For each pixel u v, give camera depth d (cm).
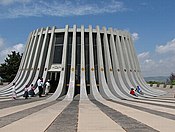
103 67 3847
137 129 1062
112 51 4103
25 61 4188
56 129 1054
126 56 4241
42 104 2347
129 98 3331
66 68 3834
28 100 2897
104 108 1983
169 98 3425
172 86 5209
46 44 4094
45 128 1066
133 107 2075
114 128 1083
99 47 3941
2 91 3850
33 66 3966
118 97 3425
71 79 3603
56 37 4125
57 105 2245
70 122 1245
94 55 4019
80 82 3616
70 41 4041
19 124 1166
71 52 3956
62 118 1387
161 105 2286
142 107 2080
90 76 3691
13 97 3097
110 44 4172
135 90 3894
